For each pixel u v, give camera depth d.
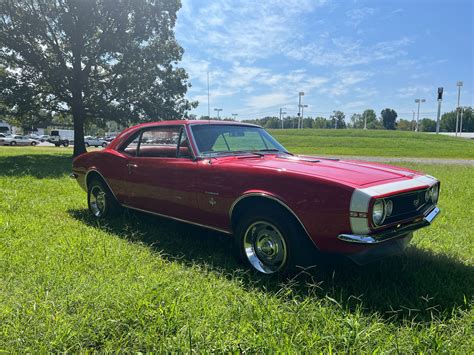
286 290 2.89
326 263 3.20
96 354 2.10
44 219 5.12
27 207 5.85
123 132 5.07
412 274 3.27
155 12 22.75
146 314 2.41
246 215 3.34
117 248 3.87
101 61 22.92
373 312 2.63
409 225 3.03
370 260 2.87
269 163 3.50
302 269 3.02
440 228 4.97
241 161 3.68
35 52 21.09
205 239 4.30
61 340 2.14
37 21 20.05
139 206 4.65
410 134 54.62
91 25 21.38
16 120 24.69
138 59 22.16
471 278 3.26
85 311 2.47
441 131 119.06
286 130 61.25
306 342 2.20
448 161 22.52
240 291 2.93
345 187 2.76
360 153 29.77
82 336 2.21
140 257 3.64
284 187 3.04
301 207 2.93
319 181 2.88
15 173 11.05
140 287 2.82
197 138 4.05
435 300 2.82
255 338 2.18
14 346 2.13
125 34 21.91
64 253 3.65
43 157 20.30
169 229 4.67
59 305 2.53
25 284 2.93
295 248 3.02
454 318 2.55
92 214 5.52
